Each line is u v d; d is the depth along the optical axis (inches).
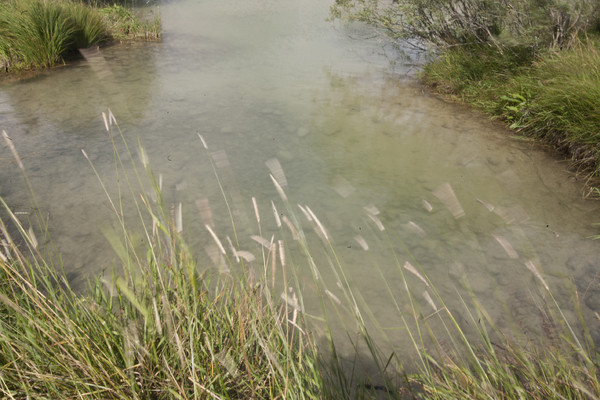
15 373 58.4
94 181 138.6
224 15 456.1
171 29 386.6
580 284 97.4
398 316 89.5
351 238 114.8
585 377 60.0
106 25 346.9
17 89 227.3
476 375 70.2
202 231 114.3
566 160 159.0
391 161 159.3
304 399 56.3
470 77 235.3
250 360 64.6
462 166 155.9
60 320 59.1
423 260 106.9
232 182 141.3
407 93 238.8
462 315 89.7
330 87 246.4
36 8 266.7
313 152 165.6
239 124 190.9
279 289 92.4
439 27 262.4
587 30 217.9
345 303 91.9
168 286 66.7
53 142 166.2
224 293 76.2
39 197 128.4
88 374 56.8
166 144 167.9
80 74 255.6
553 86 177.8
